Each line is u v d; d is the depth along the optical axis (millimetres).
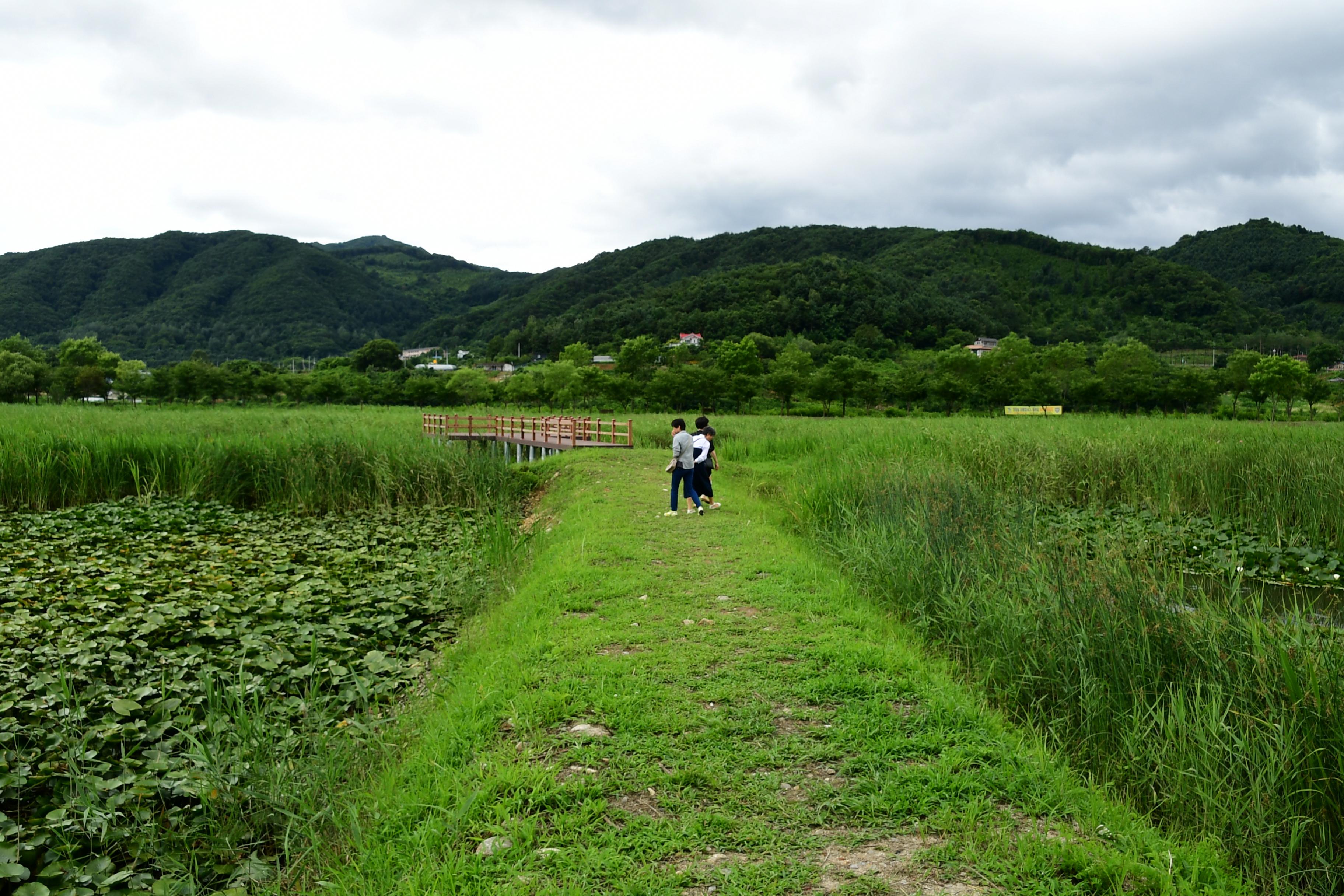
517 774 3705
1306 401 72812
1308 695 3982
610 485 15273
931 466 12586
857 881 2984
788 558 8578
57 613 7254
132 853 3744
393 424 33812
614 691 4797
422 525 14344
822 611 6645
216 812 3977
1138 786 4070
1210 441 16625
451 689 5414
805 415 70062
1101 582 5871
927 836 3322
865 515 10539
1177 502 12820
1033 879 2990
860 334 146750
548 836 3271
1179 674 4867
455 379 82312
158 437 18422
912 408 77250
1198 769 3932
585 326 172125
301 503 15891
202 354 103875
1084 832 3395
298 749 4676
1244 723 4168
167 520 13445
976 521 8938
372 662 6207
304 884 3406
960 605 6453
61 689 5348
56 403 73062
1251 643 4727
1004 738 4262
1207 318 181375
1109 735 4520
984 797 3641
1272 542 10695
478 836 3301
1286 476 12453
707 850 3209
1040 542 8062
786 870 3047
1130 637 5141
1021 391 77062
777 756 3988
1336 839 3590
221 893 3275
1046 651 5270
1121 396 72062
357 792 3953
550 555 9242
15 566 9570
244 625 7160
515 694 4777
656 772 3803
